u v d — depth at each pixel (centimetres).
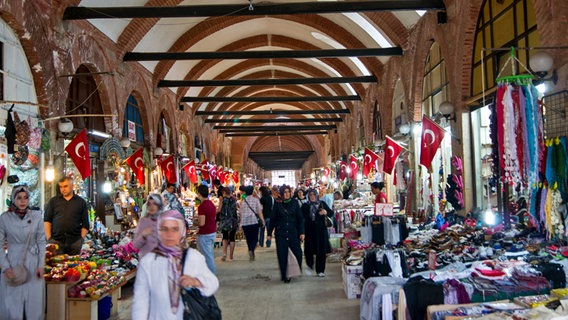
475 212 768
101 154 1036
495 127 577
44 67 790
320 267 753
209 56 1149
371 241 703
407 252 600
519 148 504
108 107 1084
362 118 1916
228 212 948
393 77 1335
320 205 776
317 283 707
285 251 723
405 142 1215
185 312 247
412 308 408
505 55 698
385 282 466
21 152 699
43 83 785
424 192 1083
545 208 540
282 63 2152
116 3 1014
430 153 784
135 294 250
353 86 1828
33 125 727
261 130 2825
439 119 972
